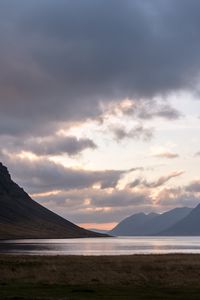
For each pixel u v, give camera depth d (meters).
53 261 59.31
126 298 29.77
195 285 36.88
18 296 30.09
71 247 177.00
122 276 43.28
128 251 136.12
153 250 147.12
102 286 36.47
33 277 42.66
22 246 186.38
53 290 33.78
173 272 46.47
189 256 74.12
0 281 39.78
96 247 180.50
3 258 65.00
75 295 31.09
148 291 33.47
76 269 49.22
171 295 31.39
